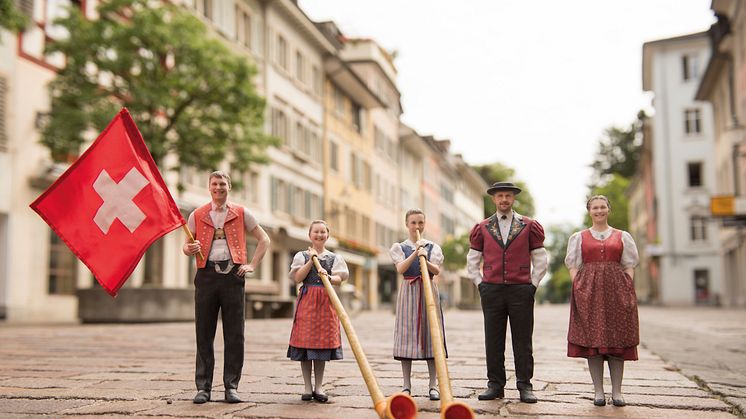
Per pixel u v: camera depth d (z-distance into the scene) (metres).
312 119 39.66
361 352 4.83
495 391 5.90
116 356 9.55
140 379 7.12
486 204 93.56
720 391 6.30
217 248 5.88
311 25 38.12
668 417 5.10
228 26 31.08
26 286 20.69
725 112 40.06
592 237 5.64
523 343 5.82
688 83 53.38
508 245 5.88
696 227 52.78
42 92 21.44
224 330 5.85
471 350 10.82
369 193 49.00
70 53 18.23
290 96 36.81
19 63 20.67
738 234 38.53
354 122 46.69
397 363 8.76
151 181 5.85
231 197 29.95
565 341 12.98
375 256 48.78
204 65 18.33
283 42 36.69
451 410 4.22
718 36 37.25
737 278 44.25
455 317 28.91
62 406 5.49
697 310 37.09
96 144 5.89
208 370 5.81
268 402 5.75
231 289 5.85
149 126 18.52
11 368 8.09
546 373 7.77
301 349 5.81
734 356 9.89
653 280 61.00
